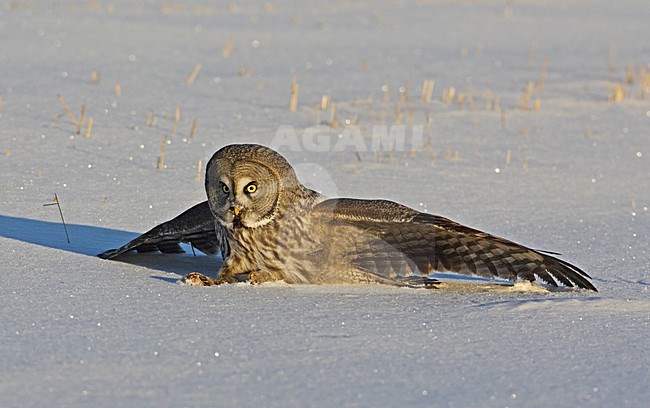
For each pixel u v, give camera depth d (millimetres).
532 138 18250
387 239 9258
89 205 12289
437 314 8383
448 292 9242
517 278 9688
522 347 7570
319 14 36906
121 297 8453
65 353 7012
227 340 7445
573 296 9172
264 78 23078
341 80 23500
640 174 15875
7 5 33156
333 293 9016
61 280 8906
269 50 27906
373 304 8641
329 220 9109
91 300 8312
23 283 8727
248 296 8727
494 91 22938
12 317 7762
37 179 13328
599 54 29641
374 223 8977
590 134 18828
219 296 8672
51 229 11070
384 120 19141
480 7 40812
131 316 7918
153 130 16828
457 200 13758
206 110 18969
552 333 7949
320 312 8305
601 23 37344
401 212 8820
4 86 19859
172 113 18406
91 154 14898
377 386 6660
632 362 7297
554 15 39250
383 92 22094
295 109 19609
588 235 12148
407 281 9469
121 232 11195
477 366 7121
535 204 13750
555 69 26484
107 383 6516
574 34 34312
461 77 24781
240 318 8008
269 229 9109
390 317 8227
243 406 6242
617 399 6578
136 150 15383
